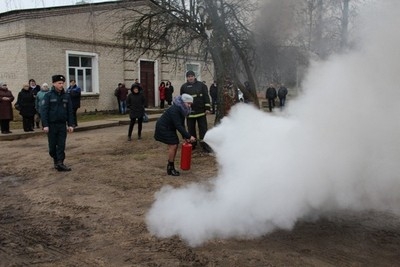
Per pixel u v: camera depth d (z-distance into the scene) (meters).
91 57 17.97
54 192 5.37
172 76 22.00
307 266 3.12
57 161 6.63
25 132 11.12
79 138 10.59
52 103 6.45
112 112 18.81
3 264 3.26
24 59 15.43
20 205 4.84
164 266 3.17
